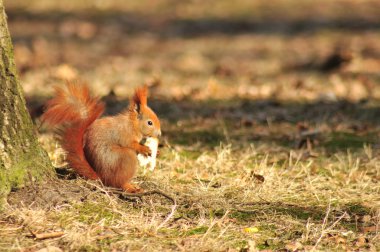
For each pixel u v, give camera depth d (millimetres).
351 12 32562
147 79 18406
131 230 7555
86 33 27281
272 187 9242
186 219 7906
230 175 9805
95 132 8312
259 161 10711
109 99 15461
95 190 8305
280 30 28406
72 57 22016
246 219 8070
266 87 17453
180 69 20484
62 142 8305
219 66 20438
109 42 25547
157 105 15266
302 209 8492
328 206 8461
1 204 7715
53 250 6934
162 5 34156
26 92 16031
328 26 29016
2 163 7840
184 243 7281
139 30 28484
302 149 11508
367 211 8516
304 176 9969
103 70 19703
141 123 8570
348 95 16547
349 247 7438
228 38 26781
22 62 20375
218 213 8195
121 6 33688
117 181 8305
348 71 19703
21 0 33562
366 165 10648
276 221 8039
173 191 8766
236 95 16719
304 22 30031
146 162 9125
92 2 33875
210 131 12828
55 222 7590
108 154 8242
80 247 7086
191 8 33438
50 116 8172
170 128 13008
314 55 22703
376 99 16016
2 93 7875
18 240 7172
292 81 18344
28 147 8070
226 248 7246
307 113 14562
